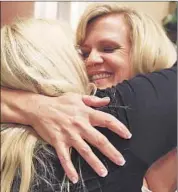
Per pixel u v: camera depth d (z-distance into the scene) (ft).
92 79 2.26
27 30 1.98
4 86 2.02
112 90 1.86
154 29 2.29
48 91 1.90
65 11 2.55
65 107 1.82
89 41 2.33
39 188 1.72
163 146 1.82
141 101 1.78
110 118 1.74
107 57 2.25
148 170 1.94
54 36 2.00
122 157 1.69
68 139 1.75
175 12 2.39
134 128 1.74
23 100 1.91
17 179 1.74
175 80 1.92
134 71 2.24
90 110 1.79
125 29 2.30
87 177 1.71
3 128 1.86
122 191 1.72
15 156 1.73
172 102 1.82
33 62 1.87
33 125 1.83
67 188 1.71
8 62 1.88
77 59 2.03
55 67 1.91
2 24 2.68
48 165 1.75
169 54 2.24
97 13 2.33
